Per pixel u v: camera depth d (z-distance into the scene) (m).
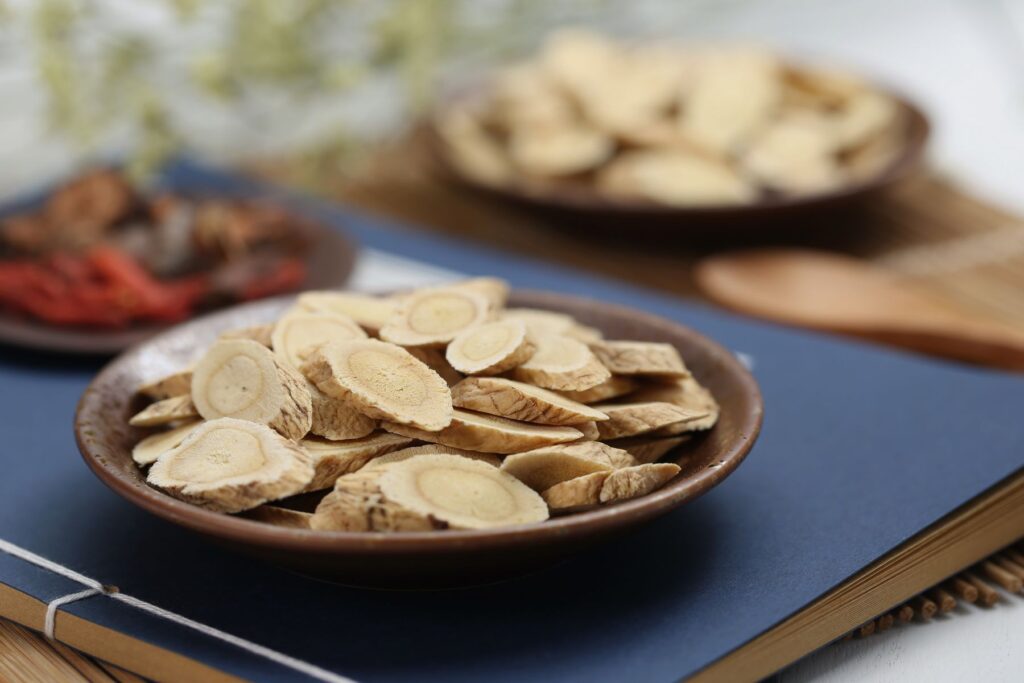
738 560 0.43
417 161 0.72
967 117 0.91
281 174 0.77
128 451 0.43
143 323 0.54
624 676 0.40
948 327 0.56
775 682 0.42
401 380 0.42
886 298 0.59
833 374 0.52
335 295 0.46
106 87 0.63
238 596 0.42
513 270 0.59
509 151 0.72
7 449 0.48
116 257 0.55
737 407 0.43
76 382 0.52
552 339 0.43
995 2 1.14
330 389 0.41
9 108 0.72
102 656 0.42
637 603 0.42
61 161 0.76
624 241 0.65
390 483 0.39
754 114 0.69
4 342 0.53
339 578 0.41
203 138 0.80
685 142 0.66
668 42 1.00
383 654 0.41
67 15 0.61
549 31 0.92
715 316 0.56
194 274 0.57
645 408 0.43
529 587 0.42
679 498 0.40
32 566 0.43
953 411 0.49
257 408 0.42
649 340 0.47
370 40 0.73
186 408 0.43
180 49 0.71
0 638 0.43
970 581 0.45
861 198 0.63
